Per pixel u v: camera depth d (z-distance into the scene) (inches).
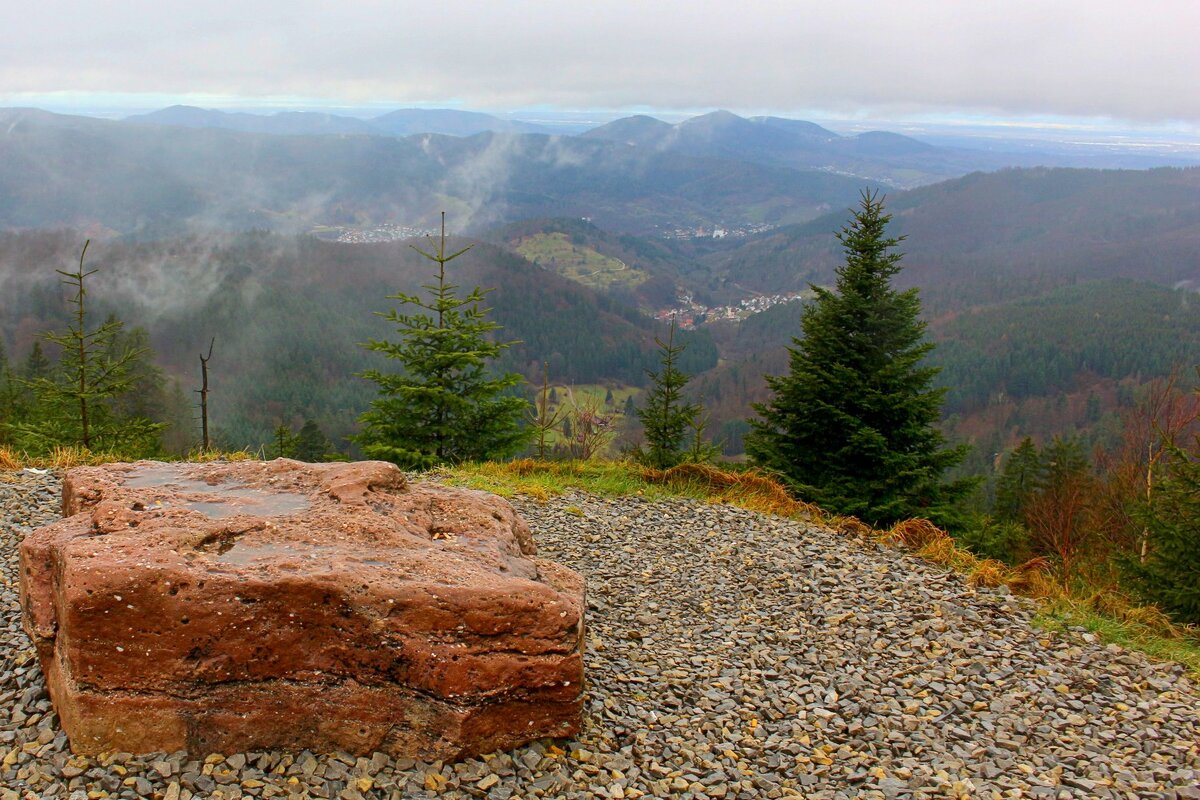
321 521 247.9
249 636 204.7
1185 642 348.8
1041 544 1014.4
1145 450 786.8
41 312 4901.6
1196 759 238.5
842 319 682.8
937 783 222.8
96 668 199.5
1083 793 219.5
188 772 198.8
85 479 278.4
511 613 214.4
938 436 664.4
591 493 537.6
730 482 574.6
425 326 705.0
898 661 304.7
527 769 212.5
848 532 489.1
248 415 4003.4
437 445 683.4
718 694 267.6
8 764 199.3
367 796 197.5
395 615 209.0
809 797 213.5
